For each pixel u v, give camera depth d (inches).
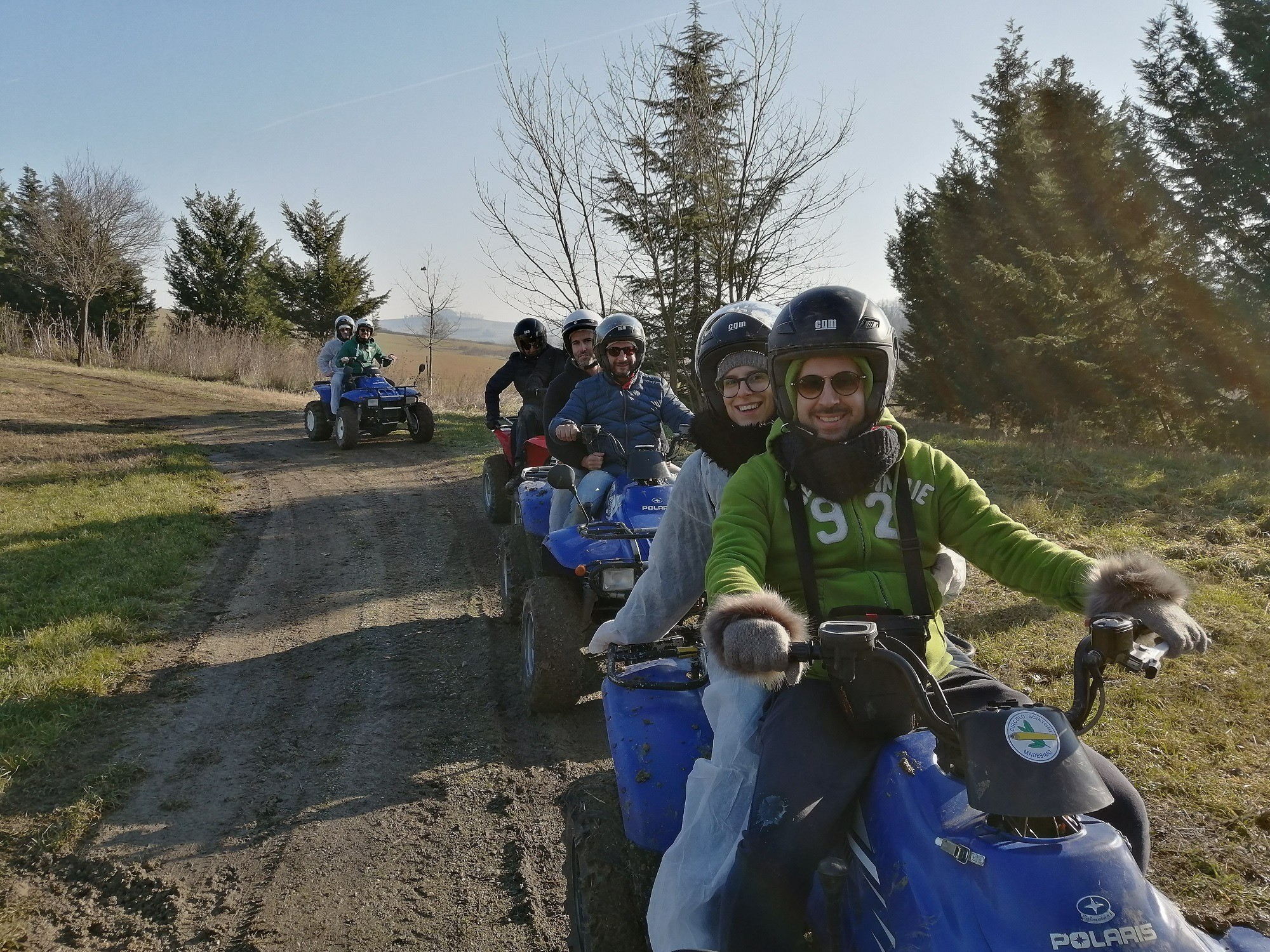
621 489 233.6
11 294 1861.5
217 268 2006.6
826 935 89.6
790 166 609.0
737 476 109.3
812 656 85.8
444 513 452.1
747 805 98.1
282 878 160.4
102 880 161.0
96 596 309.3
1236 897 135.0
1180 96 797.9
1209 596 254.2
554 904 150.1
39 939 145.3
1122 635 85.1
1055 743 77.6
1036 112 944.9
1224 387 769.6
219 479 540.4
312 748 209.9
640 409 263.1
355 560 370.6
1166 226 802.8
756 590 94.0
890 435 102.7
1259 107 767.7
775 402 109.3
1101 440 671.8
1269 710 190.2
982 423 1065.5
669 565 129.7
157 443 663.1
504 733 212.8
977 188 1032.8
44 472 536.4
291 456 634.2
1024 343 856.3
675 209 609.0
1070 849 74.5
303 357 1390.3
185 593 326.3
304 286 1971.0
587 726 214.7
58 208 1460.4
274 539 406.3
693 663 129.9
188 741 214.5
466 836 171.2
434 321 1443.2
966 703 95.8
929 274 1091.9
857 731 92.5
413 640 278.4
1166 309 787.4
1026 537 103.7
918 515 106.5
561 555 213.5
